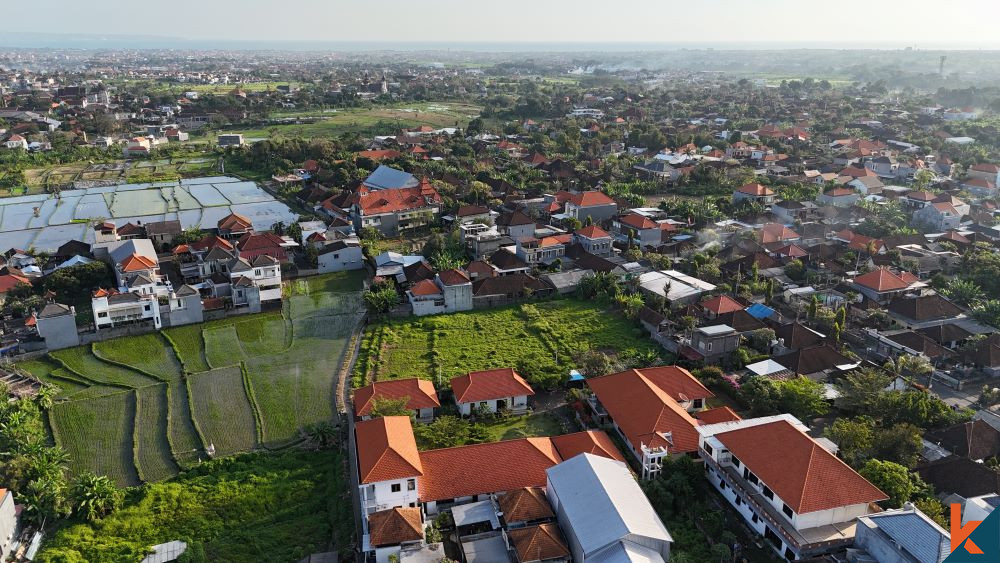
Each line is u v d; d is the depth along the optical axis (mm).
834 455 69125
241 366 100250
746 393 84562
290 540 64938
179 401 91000
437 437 77188
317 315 119562
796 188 191125
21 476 69625
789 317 113062
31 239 164500
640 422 76625
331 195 191875
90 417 87312
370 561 60656
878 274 119812
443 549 60656
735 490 65562
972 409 84250
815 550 57406
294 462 76875
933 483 67688
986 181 189625
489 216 164875
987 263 125062
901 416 78188
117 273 125375
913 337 97688
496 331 110625
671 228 156250
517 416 85500
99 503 68188
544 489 67438
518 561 58406
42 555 63062
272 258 127438
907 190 186750
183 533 66188
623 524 57219
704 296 116750
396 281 130625
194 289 115375
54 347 105938
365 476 64000
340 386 94062
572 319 114562
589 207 166375
